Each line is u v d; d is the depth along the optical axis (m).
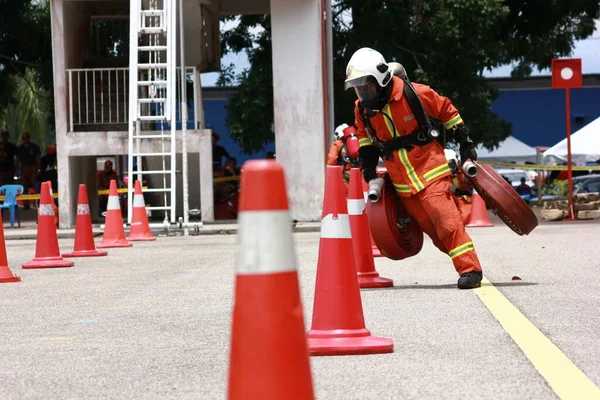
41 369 5.41
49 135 49.12
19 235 18.45
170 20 18.89
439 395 4.45
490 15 30.88
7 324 7.22
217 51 23.69
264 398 3.15
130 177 18.47
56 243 11.82
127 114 22.20
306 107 19.73
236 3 23.75
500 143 47.06
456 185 8.75
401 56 31.36
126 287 9.42
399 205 8.55
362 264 8.50
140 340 6.24
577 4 33.19
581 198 19.44
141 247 14.91
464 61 31.50
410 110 8.05
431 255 11.93
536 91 60.75
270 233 3.18
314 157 19.75
